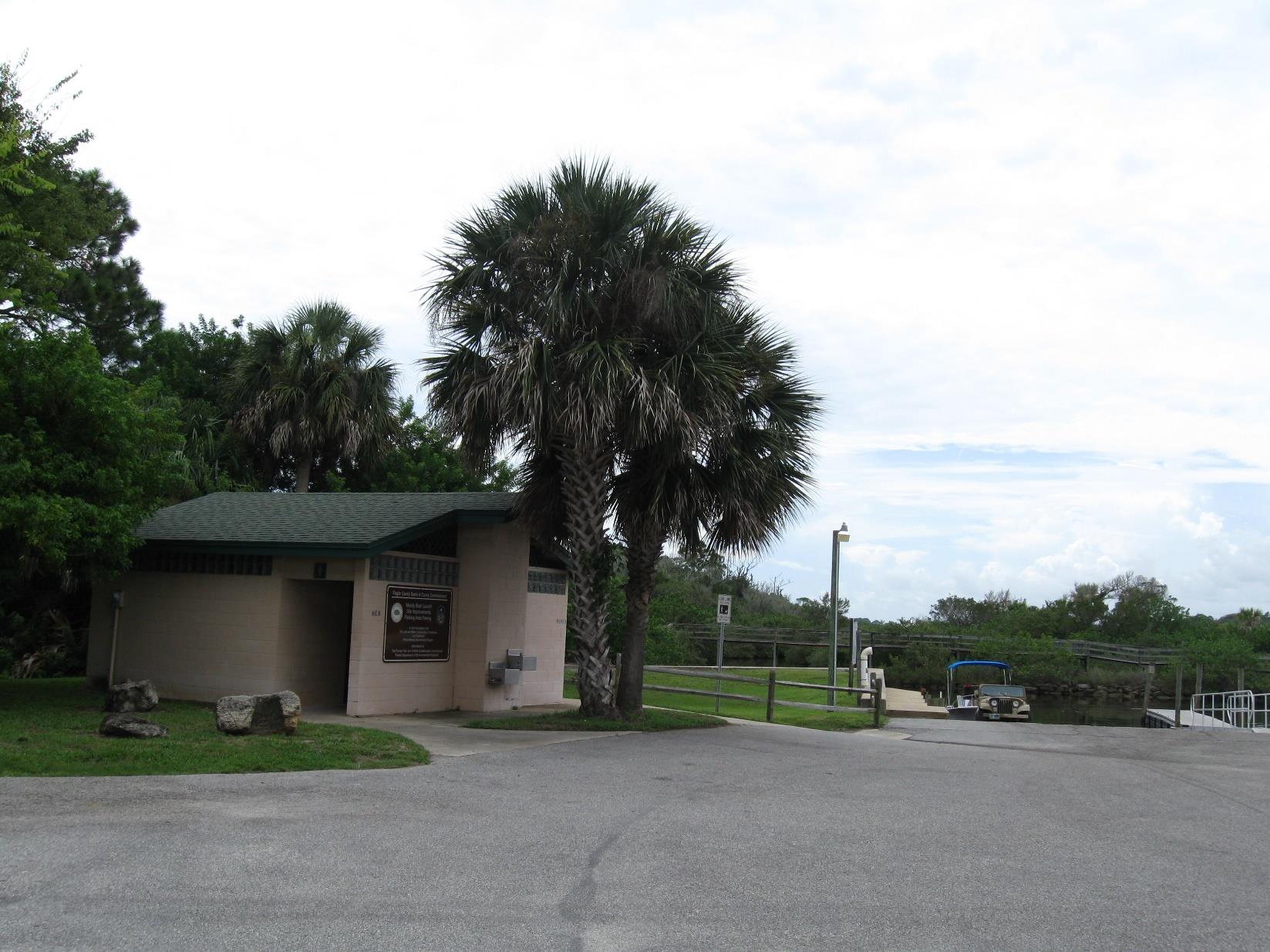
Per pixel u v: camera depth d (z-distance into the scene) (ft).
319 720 51.13
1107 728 74.08
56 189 60.23
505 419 50.60
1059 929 19.70
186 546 57.31
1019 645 159.94
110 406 48.49
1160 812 34.12
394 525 57.06
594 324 51.98
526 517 58.75
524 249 51.42
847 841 27.09
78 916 18.03
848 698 92.89
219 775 33.12
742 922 19.43
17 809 26.35
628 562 58.23
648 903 20.42
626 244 51.93
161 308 97.14
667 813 30.01
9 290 53.62
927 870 24.08
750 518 55.01
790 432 57.31
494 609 60.75
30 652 83.15
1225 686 148.56
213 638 57.98
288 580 56.75
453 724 52.70
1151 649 153.69
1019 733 66.95
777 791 35.27
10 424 46.88
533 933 18.29
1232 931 19.94
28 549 48.32
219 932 17.57
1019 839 28.22
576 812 29.71
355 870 21.85
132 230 94.68
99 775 31.99
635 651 57.82
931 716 87.15
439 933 18.03
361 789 31.83
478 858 23.45
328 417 99.25
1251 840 29.43
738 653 146.00
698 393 51.16
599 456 55.16
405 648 57.31
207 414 101.04
